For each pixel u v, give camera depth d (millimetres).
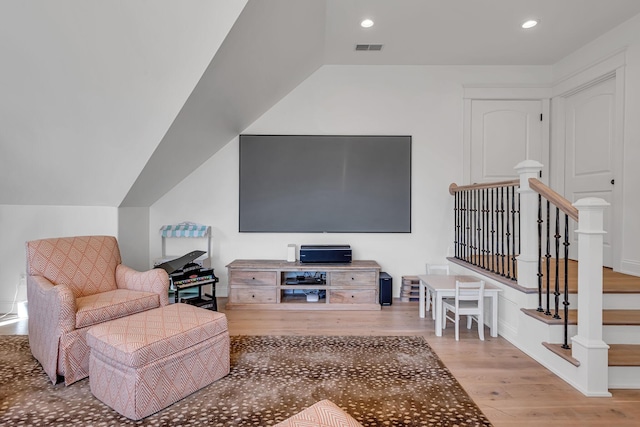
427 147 3895
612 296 2441
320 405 1224
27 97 2387
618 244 3076
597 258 1903
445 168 3902
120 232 3361
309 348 2471
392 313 3314
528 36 3238
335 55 3617
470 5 2732
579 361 1938
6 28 2041
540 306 2367
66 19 2041
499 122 3920
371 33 3168
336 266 3436
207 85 2494
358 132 3875
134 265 3576
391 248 3893
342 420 1131
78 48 2176
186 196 3867
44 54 2180
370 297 3451
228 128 3523
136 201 3486
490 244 3842
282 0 2229
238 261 3711
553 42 3359
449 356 2355
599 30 3141
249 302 3449
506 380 2039
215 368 1978
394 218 3869
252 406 1752
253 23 2242
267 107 3756
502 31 3143
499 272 2926
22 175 2926
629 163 2965
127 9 2037
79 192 3131
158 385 1692
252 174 3832
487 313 2926
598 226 1907
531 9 2793
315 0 2504
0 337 2625
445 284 2883
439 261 3906
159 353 1697
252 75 2869
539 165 2445
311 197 3855
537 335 2297
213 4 2053
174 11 2068
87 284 2369
